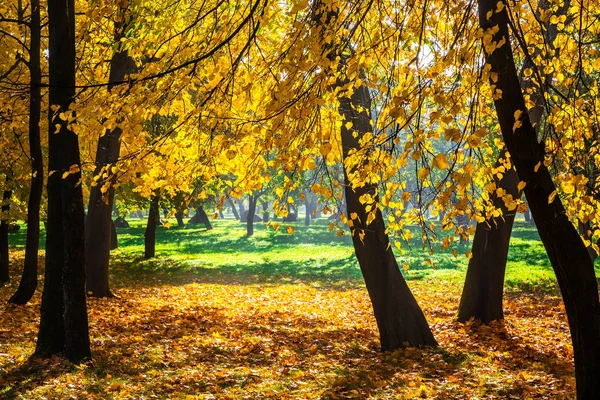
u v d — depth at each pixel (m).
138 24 5.36
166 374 8.05
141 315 13.04
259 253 32.91
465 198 4.24
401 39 4.81
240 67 5.11
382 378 8.21
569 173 4.73
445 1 4.94
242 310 14.75
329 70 4.49
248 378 8.04
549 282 19.44
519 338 10.88
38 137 12.75
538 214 5.08
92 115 4.69
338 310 15.27
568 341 10.60
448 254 29.45
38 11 12.08
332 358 9.55
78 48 9.23
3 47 13.16
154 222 30.22
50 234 8.45
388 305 9.94
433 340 10.09
